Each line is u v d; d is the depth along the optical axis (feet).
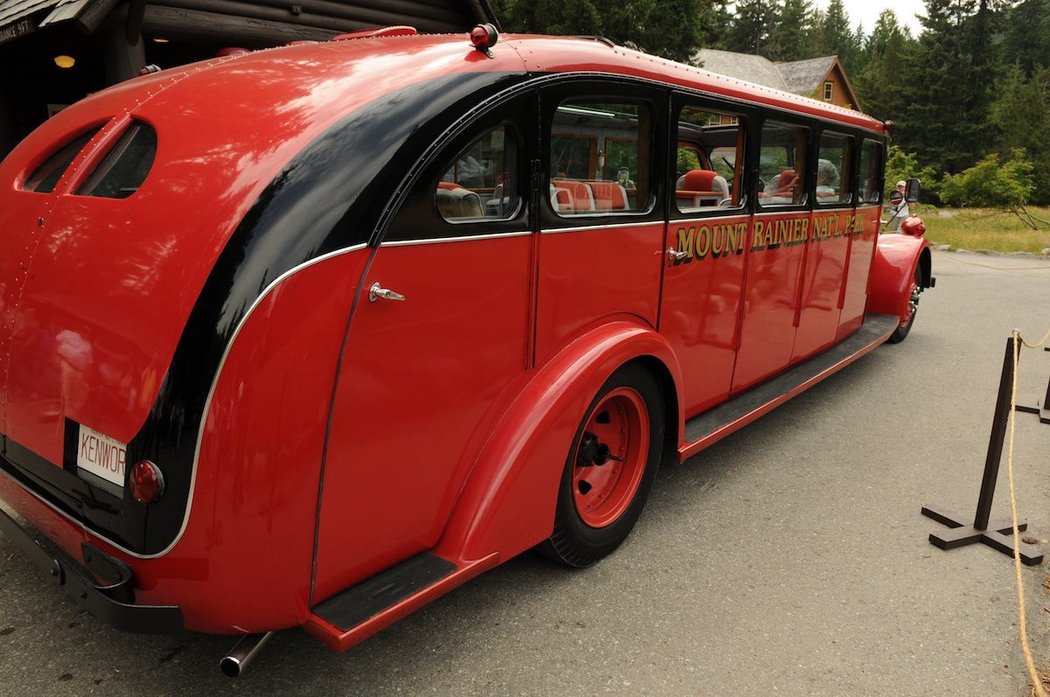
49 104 26.99
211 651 8.55
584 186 9.66
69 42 21.39
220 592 6.43
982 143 154.40
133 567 6.55
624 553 11.07
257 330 6.09
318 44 9.65
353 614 6.93
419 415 7.50
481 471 8.41
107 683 7.99
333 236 6.45
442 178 7.38
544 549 9.90
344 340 6.59
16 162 9.06
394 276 6.98
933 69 157.89
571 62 8.91
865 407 18.35
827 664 8.69
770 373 15.29
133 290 6.60
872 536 11.82
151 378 6.25
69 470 7.06
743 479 13.92
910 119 159.53
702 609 9.70
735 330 13.44
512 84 8.08
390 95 7.25
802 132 14.98
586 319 9.65
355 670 8.32
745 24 277.03
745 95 12.48
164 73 9.31
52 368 7.14
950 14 160.56
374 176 6.76
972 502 13.09
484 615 9.42
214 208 6.57
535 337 8.86
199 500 6.16
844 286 18.38
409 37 9.57
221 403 6.08
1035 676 7.94
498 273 8.15
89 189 7.77
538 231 8.61
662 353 10.61
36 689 7.86
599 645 8.89
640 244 10.45
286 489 6.37
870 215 19.42
